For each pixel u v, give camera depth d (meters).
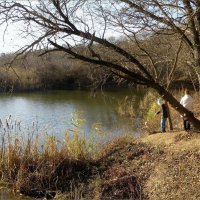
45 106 34.59
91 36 7.07
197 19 8.03
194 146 14.05
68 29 6.96
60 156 14.45
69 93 44.16
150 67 8.58
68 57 7.12
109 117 27.95
